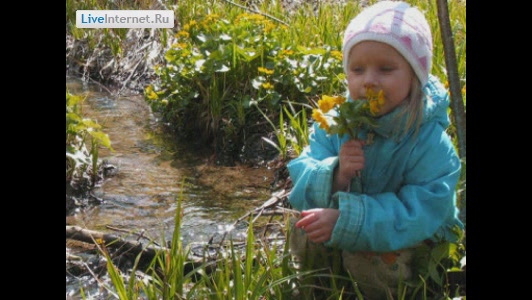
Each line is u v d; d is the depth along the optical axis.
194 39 2.82
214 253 1.73
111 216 2.00
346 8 3.10
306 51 2.58
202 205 2.06
